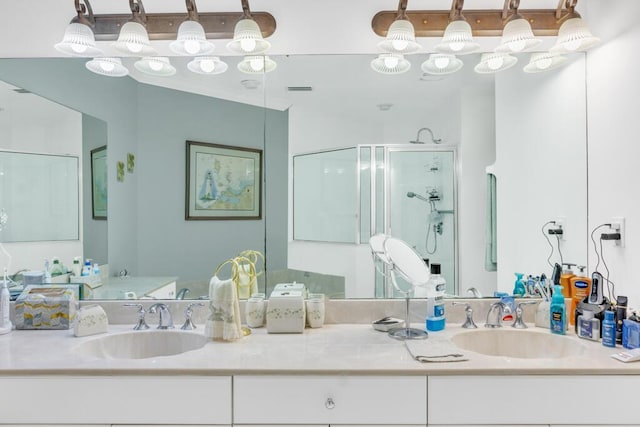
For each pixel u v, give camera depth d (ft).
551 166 6.23
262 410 4.20
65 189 6.26
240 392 4.20
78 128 6.27
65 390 4.20
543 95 6.20
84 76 6.23
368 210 6.40
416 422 4.20
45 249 6.22
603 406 4.18
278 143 6.44
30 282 6.16
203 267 6.46
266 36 5.92
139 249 6.39
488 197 6.35
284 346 4.93
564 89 6.16
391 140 6.37
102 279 6.33
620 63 5.40
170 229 6.42
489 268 6.33
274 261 6.48
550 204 6.26
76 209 6.29
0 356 4.57
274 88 6.38
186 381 4.21
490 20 5.75
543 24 5.79
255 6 5.93
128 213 6.37
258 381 4.20
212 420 4.22
